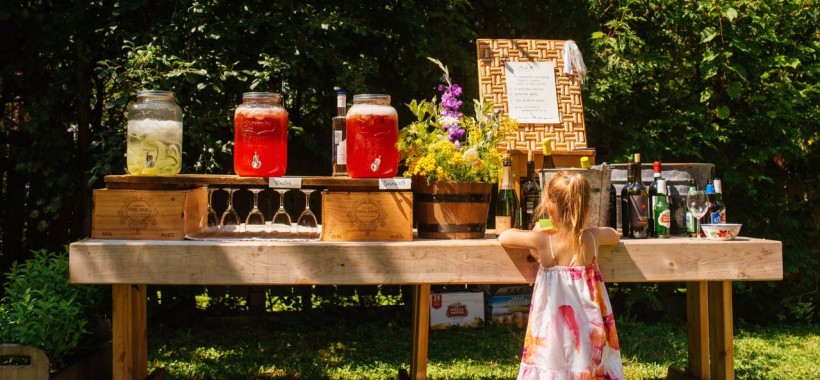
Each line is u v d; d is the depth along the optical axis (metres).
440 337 4.89
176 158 2.62
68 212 4.93
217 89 4.04
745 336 5.12
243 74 4.39
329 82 4.78
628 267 2.65
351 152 2.63
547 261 2.54
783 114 5.22
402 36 4.95
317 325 5.21
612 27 5.28
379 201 2.62
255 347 4.58
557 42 3.47
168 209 2.61
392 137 2.63
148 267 2.49
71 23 4.36
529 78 3.40
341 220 2.62
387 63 5.16
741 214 5.51
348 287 5.39
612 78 5.09
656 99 5.51
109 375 3.11
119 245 2.48
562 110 3.40
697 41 5.29
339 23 4.32
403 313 5.37
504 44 3.42
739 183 5.30
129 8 4.16
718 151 5.38
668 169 2.94
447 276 2.56
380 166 2.61
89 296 3.08
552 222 2.58
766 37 5.12
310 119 5.28
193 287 4.96
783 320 5.72
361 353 4.46
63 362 2.90
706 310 3.19
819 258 5.73
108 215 2.60
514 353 4.46
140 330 3.10
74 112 4.80
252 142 2.61
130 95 4.10
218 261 2.50
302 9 4.49
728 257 2.67
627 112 5.52
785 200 5.58
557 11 5.31
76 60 4.44
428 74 5.09
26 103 4.75
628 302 5.29
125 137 4.14
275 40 4.34
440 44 4.87
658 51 5.36
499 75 3.38
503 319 5.25
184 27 4.17
